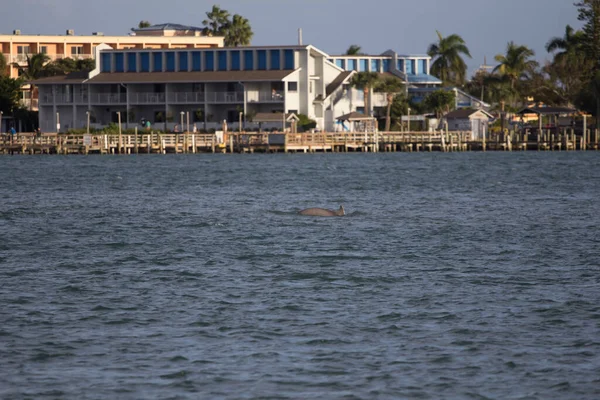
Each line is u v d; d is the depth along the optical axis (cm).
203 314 4844
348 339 4394
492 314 4825
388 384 3819
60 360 4109
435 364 4047
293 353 4197
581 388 3766
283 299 5169
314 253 6656
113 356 4156
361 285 5544
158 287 5500
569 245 7000
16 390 3753
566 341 4353
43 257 6538
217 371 3966
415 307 4984
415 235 7519
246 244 7081
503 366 4019
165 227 8050
